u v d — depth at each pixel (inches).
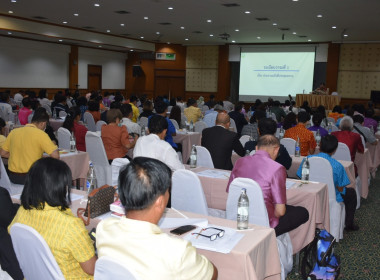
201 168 164.1
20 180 153.1
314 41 709.3
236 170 118.5
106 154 195.0
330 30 569.9
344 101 714.8
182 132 306.2
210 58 809.5
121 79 879.7
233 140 171.0
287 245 122.8
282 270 116.0
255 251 84.4
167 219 97.1
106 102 579.5
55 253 71.9
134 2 415.2
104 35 689.6
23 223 75.5
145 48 802.2
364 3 383.6
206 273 57.4
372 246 157.2
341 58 708.0
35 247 70.2
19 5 450.6
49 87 713.6
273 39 697.0
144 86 867.4
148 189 56.7
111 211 100.0
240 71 781.9
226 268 82.0
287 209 128.3
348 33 594.9
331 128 294.2
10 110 376.5
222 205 145.3
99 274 58.2
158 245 54.6
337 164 152.7
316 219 133.1
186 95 838.5
